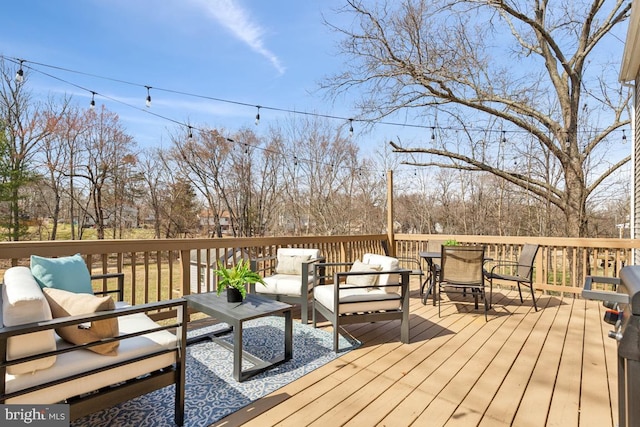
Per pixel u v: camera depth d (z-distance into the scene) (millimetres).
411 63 8375
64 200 14859
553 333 3475
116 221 16219
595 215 10141
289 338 2723
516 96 8828
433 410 2037
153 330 1774
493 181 11672
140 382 1744
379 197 15422
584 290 1305
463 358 2824
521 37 8805
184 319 1887
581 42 8094
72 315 1651
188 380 2379
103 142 15578
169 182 17422
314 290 3508
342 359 2787
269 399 2141
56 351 1487
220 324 3645
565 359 2818
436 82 8477
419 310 4398
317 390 2260
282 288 3807
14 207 13297
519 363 2732
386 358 2812
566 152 8391
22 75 5043
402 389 2287
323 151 16172
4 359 1373
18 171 12930
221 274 2859
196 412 1985
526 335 3414
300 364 2674
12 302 1405
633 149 5859
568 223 8477
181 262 3619
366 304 3094
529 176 9602
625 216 9930
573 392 2277
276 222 17781
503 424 1910
